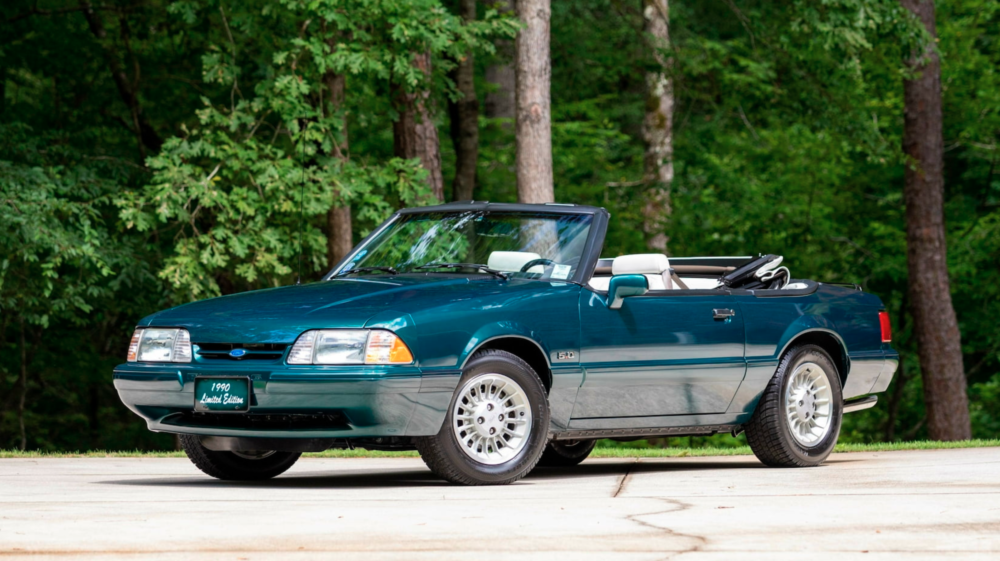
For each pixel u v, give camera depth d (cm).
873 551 787
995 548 796
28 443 5166
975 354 5447
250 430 1227
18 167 3127
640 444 4603
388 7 2916
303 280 3328
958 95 4741
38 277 3231
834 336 1605
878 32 3650
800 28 3672
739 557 765
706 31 5628
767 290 1550
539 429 1285
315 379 1184
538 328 1296
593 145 4991
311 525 909
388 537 848
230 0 3195
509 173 4684
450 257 1436
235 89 3369
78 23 3822
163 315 1320
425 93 3478
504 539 840
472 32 3144
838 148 4544
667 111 5012
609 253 4694
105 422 5481
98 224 3316
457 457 1239
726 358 1467
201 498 1116
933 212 4053
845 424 5456
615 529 889
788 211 4647
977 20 4819
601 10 4828
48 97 3881
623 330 1369
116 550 790
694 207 4694
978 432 5341
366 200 3081
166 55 3809
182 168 2989
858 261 5000
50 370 4412
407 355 1199
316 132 3038
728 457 1864
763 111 4362
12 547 801
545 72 3266
